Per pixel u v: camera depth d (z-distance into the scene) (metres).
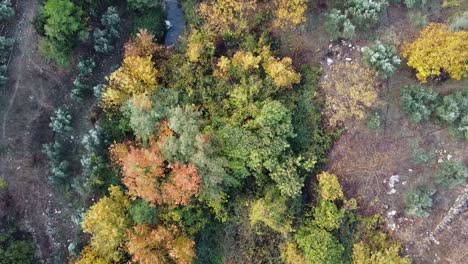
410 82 37.66
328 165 38.22
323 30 39.28
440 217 36.91
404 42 37.44
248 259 37.62
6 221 39.06
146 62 36.53
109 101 37.12
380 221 37.41
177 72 38.25
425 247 36.88
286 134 36.47
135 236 33.12
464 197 36.44
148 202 34.03
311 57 39.25
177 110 34.34
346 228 37.19
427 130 37.44
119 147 35.94
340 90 37.38
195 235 37.50
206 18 38.72
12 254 37.22
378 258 35.53
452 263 36.06
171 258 34.84
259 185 37.06
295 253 35.88
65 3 36.22
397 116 37.78
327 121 38.22
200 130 36.22
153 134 34.97
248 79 37.53
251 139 35.62
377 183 37.72
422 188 37.00
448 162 36.62
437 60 34.81
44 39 37.75
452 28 36.25
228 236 38.00
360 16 37.28
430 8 38.38
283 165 36.09
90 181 37.88
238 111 36.94
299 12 37.22
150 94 36.91
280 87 37.91
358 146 38.03
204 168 34.00
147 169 32.94
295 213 37.12
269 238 37.72
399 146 37.72
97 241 34.22
